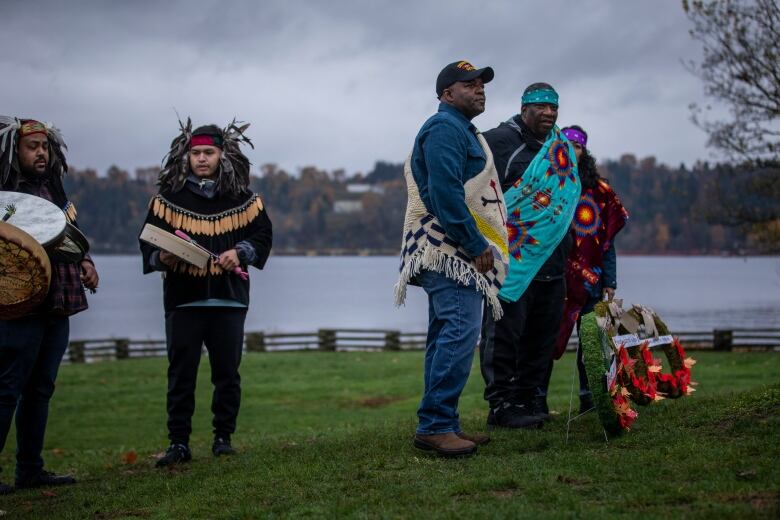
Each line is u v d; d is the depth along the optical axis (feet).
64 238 18.25
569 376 58.49
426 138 17.21
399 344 91.45
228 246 21.20
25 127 19.12
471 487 14.61
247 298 21.56
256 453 21.08
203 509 15.24
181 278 20.74
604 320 18.07
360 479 16.24
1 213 18.03
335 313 274.16
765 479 13.43
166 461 20.80
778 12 59.21
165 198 20.97
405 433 21.27
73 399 59.93
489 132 21.31
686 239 524.11
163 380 69.36
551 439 18.48
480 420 23.12
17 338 18.53
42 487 19.77
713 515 12.04
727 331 79.46
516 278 20.33
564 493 13.82
